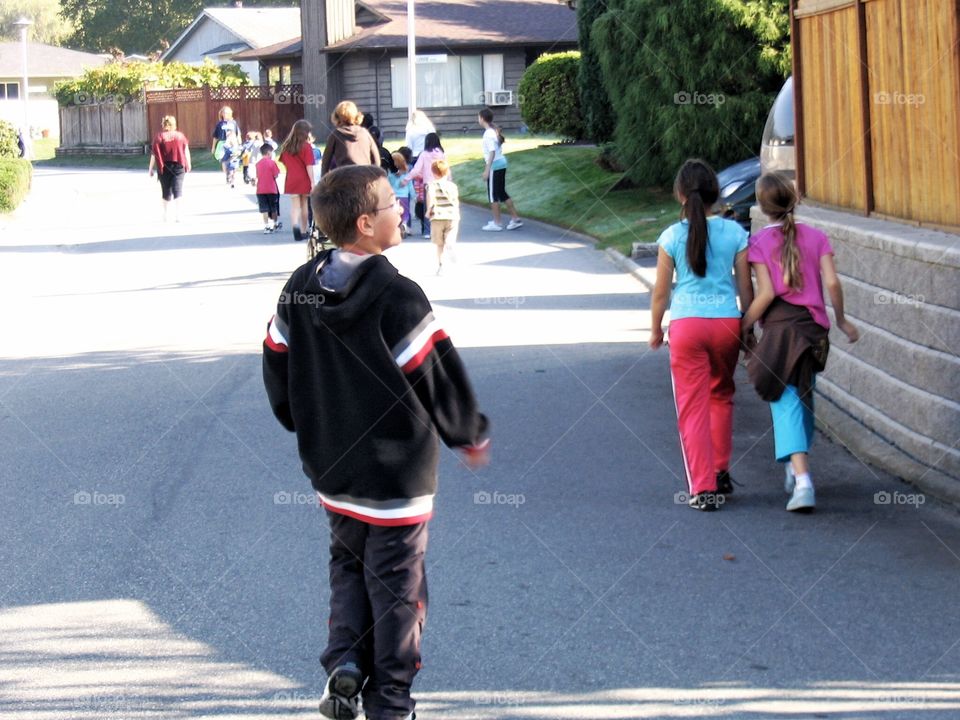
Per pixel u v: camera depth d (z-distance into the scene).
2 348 12.00
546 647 5.03
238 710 4.52
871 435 8.05
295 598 5.65
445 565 6.03
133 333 12.64
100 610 5.55
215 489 7.41
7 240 22.19
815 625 5.20
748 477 7.47
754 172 16.41
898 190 8.48
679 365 6.82
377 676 4.04
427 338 3.97
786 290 6.70
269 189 21.95
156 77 49.97
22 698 4.64
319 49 43.84
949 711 4.40
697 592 5.60
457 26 44.06
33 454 8.25
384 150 20.72
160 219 25.41
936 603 5.40
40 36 111.69
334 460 4.04
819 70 10.16
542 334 12.10
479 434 4.09
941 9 7.55
